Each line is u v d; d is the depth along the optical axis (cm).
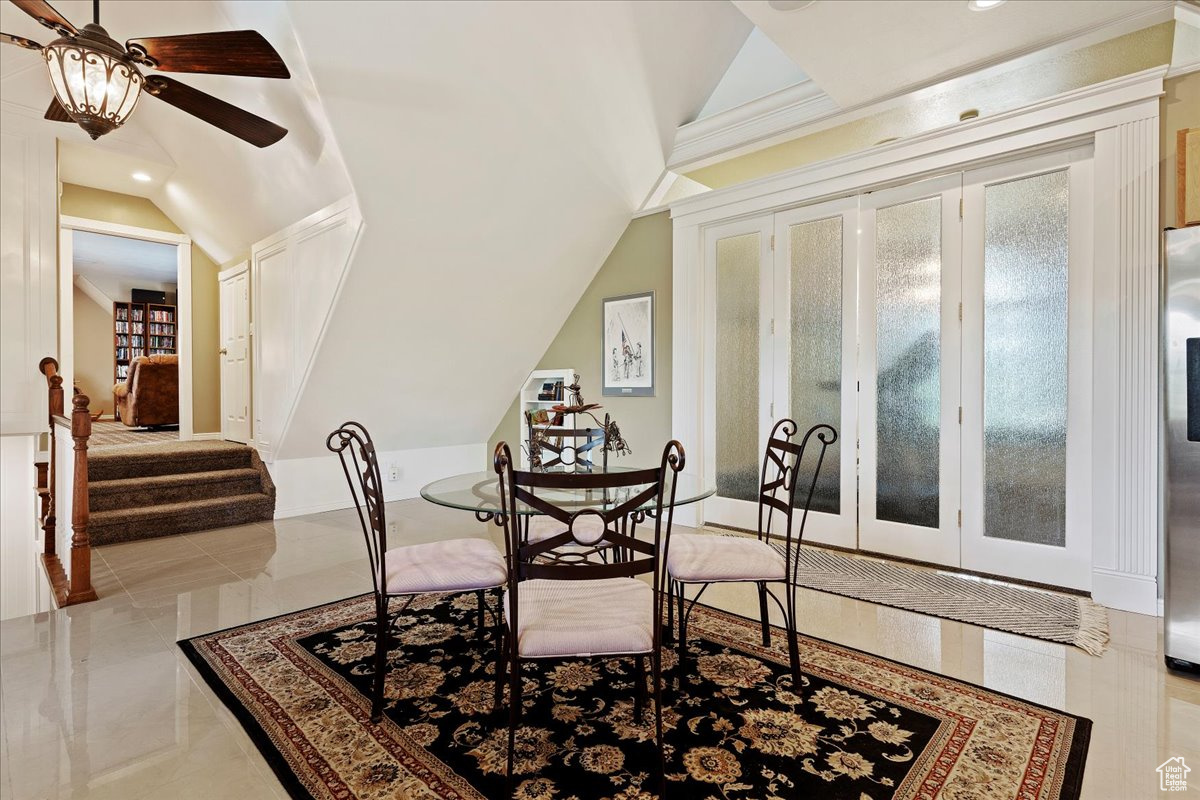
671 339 441
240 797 149
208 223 513
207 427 590
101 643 240
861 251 357
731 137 391
